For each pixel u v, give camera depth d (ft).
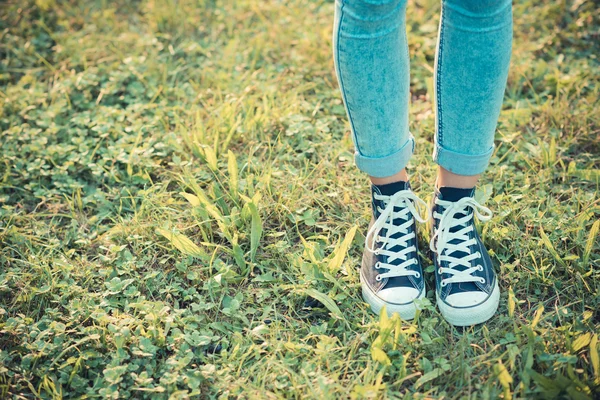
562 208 6.66
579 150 7.54
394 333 5.43
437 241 5.77
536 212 6.64
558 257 6.08
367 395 4.99
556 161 7.18
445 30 4.80
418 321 5.72
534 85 8.45
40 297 6.16
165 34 9.53
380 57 4.74
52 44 9.54
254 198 6.49
